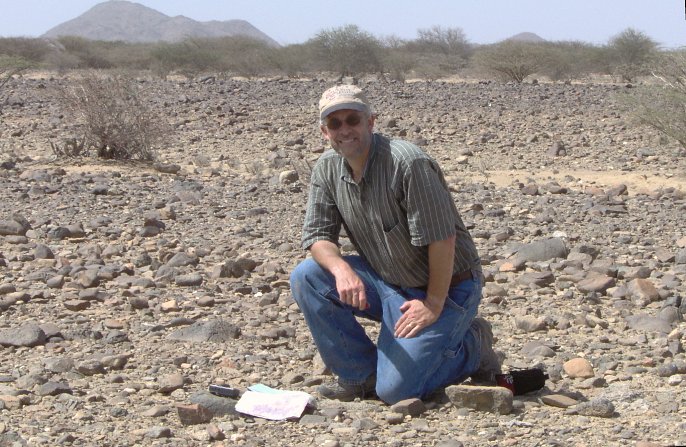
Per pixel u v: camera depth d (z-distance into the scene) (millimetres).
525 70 40062
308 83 33250
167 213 10008
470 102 24625
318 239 5027
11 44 51781
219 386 4961
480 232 9297
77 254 8172
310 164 13719
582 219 10211
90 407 4840
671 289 7281
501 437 4539
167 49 46094
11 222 8953
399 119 20641
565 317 6527
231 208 10656
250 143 17359
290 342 6027
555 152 15836
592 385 5242
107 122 14336
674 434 4559
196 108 22281
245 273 7613
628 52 47125
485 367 5180
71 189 11508
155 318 6473
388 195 4770
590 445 4445
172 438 4492
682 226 9844
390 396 4922
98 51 58781
